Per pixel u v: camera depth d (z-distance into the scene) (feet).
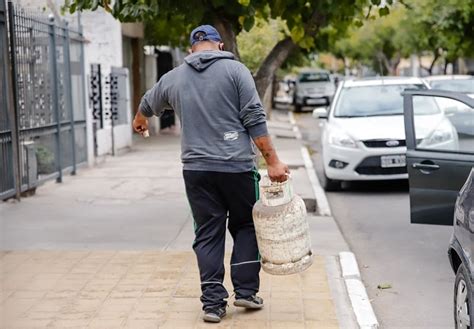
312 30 41.29
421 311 26.94
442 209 31.37
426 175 31.37
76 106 60.54
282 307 25.40
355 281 28.76
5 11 43.45
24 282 28.37
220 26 39.01
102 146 68.13
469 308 20.06
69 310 25.17
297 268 23.47
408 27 128.47
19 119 46.09
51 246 34.40
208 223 24.13
